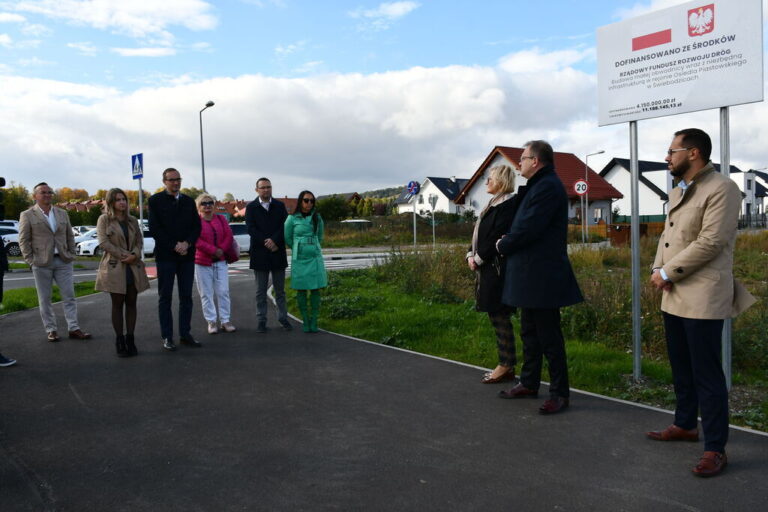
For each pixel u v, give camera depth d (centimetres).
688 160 336
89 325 788
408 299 952
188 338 651
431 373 537
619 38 492
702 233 325
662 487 304
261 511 282
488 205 481
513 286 423
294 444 368
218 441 373
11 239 2667
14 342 679
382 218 4350
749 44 418
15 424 405
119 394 475
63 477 321
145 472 327
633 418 411
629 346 630
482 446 363
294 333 729
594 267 1390
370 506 286
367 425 402
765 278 1223
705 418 325
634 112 486
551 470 326
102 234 588
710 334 325
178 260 639
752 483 307
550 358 426
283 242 743
